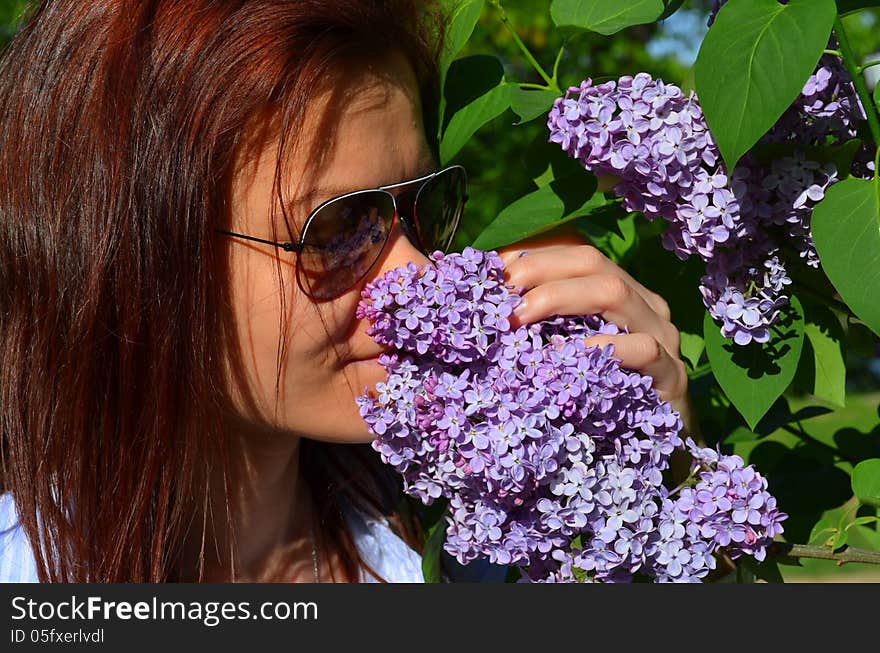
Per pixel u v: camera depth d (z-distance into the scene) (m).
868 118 1.17
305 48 1.25
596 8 1.44
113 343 1.36
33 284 1.38
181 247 1.28
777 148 1.20
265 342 1.33
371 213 1.32
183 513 1.48
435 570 1.56
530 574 1.27
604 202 1.39
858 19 4.60
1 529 1.51
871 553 1.27
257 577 1.70
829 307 1.36
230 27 1.26
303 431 1.39
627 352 1.28
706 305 1.31
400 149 1.35
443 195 1.48
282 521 1.69
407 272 1.25
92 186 1.31
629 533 1.17
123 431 1.37
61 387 1.38
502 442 1.13
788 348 1.27
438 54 1.47
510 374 1.18
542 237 1.46
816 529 1.41
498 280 1.28
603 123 1.18
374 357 1.35
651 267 1.58
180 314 1.31
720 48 1.09
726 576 1.52
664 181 1.19
